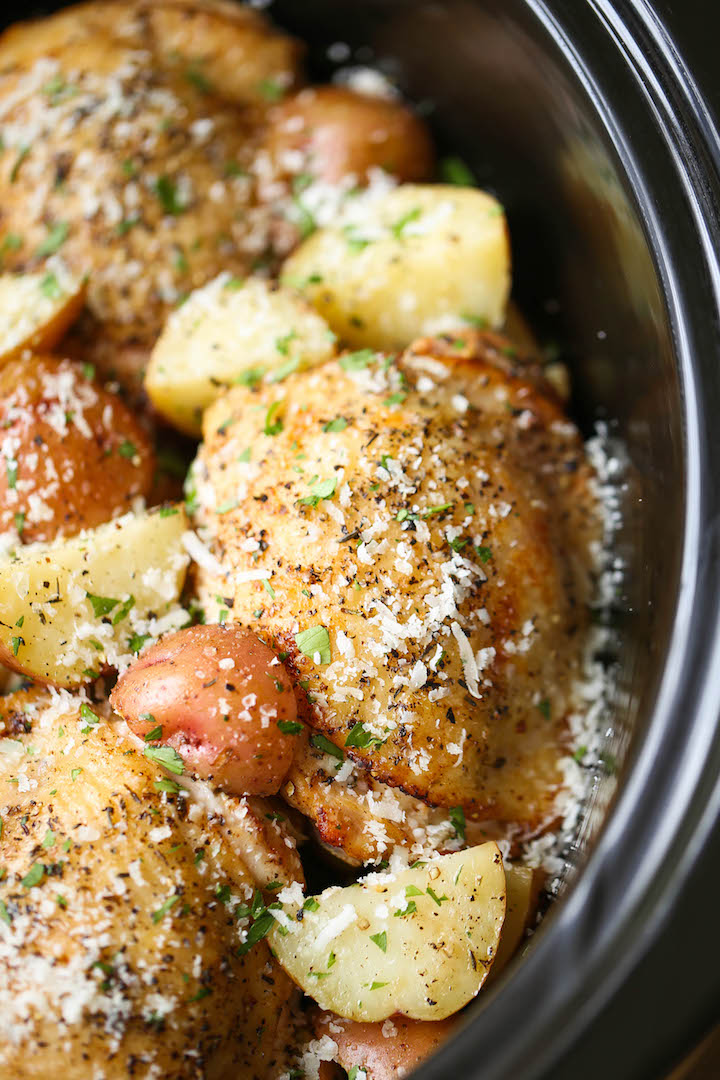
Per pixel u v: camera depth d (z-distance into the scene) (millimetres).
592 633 451
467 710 423
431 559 422
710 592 374
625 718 412
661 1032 350
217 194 485
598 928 356
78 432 453
